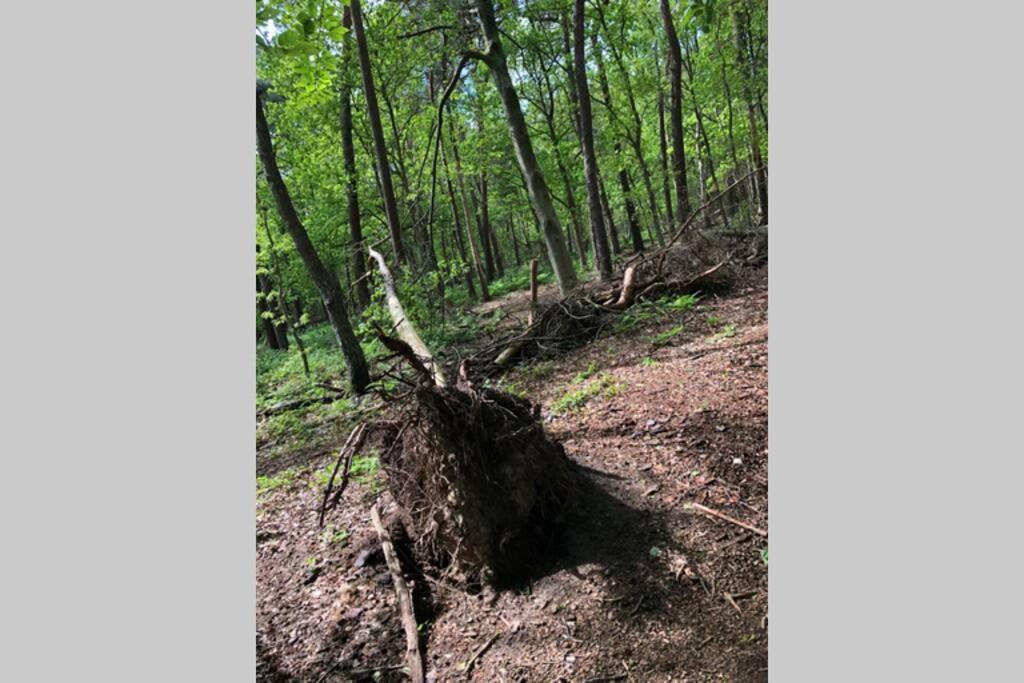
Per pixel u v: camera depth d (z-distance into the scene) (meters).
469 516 3.33
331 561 4.05
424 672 2.99
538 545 3.43
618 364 6.81
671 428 4.46
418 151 16.89
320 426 8.29
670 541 3.23
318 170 14.56
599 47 15.79
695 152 18.83
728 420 4.36
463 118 18.86
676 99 13.55
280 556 4.36
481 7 10.06
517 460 3.46
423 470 3.53
